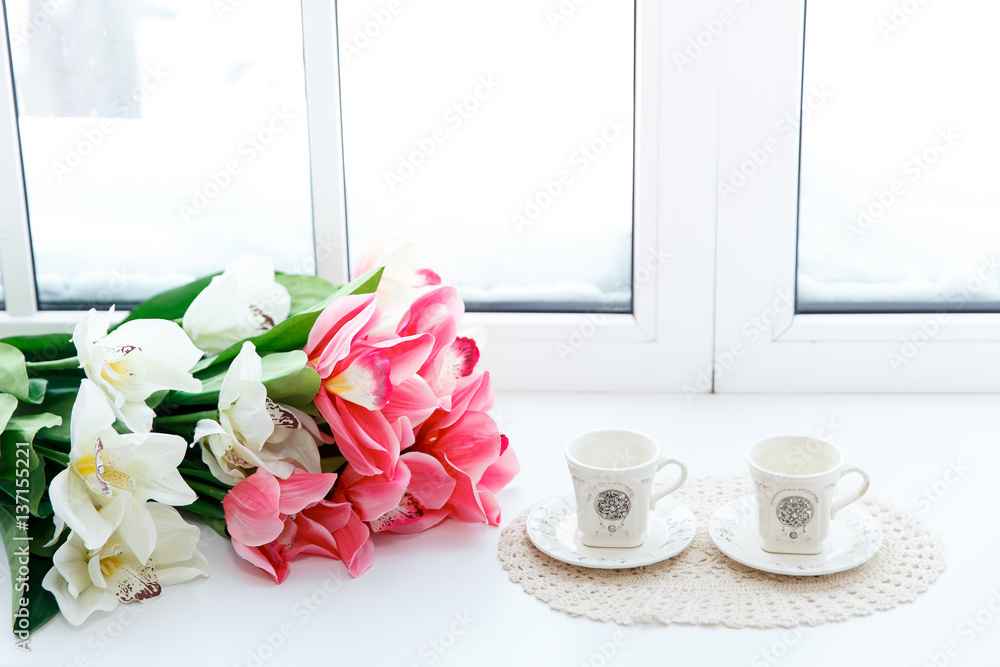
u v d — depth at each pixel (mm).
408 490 748
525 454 917
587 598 659
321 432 774
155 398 721
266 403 700
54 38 1036
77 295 1119
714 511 777
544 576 692
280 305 829
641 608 640
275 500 687
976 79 989
